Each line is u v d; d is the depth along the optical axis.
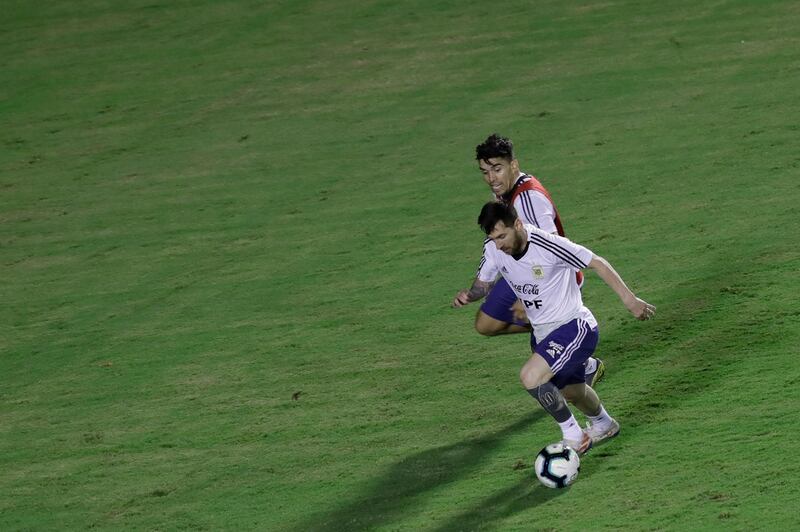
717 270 30.72
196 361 30.92
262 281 36.66
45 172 53.50
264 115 57.28
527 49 61.12
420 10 71.62
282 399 27.62
